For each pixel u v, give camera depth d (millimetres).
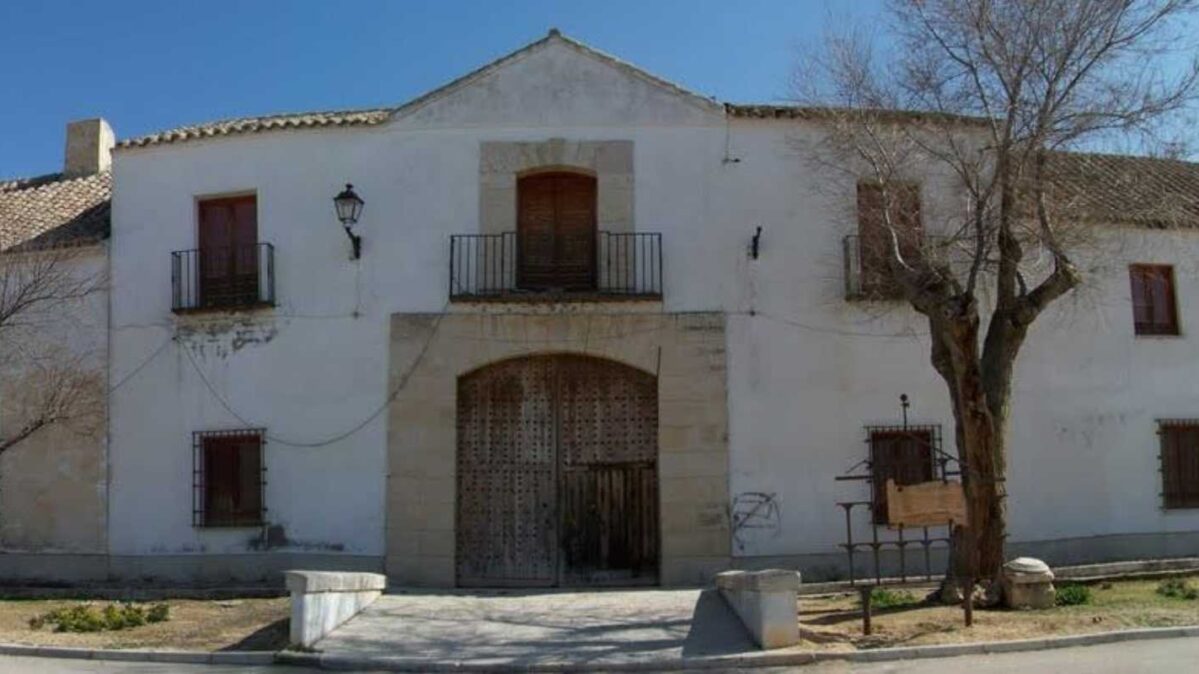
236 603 15023
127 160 18469
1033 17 13789
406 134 17734
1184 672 10023
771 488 17156
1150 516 18562
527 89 17781
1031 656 11242
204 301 18000
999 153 14000
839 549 17219
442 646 12406
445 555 16906
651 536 17266
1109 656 11031
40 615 14273
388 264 17500
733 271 17531
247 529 17328
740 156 17766
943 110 14992
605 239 17438
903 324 17719
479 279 17375
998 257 15961
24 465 18172
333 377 17391
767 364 17406
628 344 17312
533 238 17781
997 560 13992
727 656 11438
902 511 13555
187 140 18172
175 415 17766
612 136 17688
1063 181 15391
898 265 14617
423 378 17266
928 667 10852
